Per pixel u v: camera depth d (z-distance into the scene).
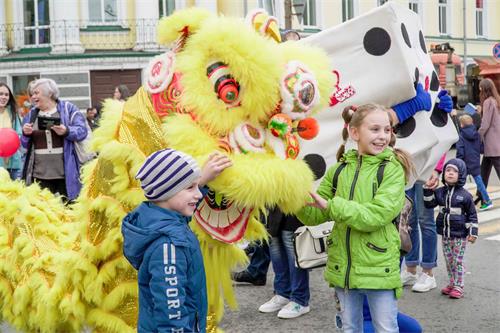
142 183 3.06
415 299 5.92
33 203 4.07
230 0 18.58
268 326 5.22
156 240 2.96
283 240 5.41
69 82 18.00
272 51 3.27
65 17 18.05
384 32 4.92
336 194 4.01
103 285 3.55
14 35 18.77
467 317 5.39
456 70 21.77
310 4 20.64
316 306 5.69
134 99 3.61
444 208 5.91
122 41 18.45
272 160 3.24
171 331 2.91
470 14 25.00
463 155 10.61
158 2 18.69
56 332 3.79
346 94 4.98
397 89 4.94
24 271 3.80
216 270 3.48
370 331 4.27
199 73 3.27
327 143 5.00
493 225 9.26
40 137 6.48
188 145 3.25
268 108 3.28
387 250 3.87
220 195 3.35
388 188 3.81
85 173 3.74
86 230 3.58
